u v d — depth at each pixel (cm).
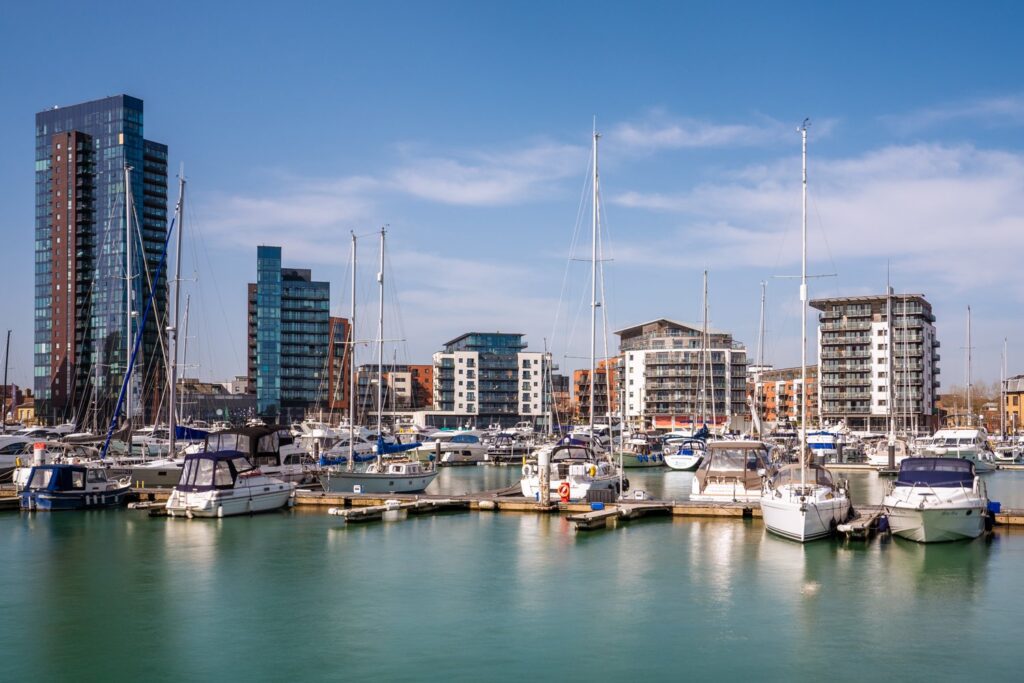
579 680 2662
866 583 3756
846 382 18850
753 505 5500
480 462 11388
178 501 5591
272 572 4028
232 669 2759
